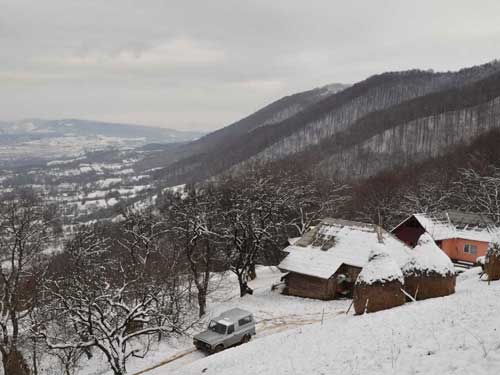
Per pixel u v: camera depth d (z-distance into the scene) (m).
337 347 15.30
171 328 23.06
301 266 37.81
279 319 31.61
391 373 11.12
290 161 84.75
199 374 18.84
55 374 27.59
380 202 63.03
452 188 61.22
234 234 39.31
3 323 25.06
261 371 15.36
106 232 49.69
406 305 19.64
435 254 21.50
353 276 37.03
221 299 40.47
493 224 46.44
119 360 20.20
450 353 11.04
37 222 32.97
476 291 18.36
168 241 45.16
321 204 57.81
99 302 23.34
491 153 64.81
